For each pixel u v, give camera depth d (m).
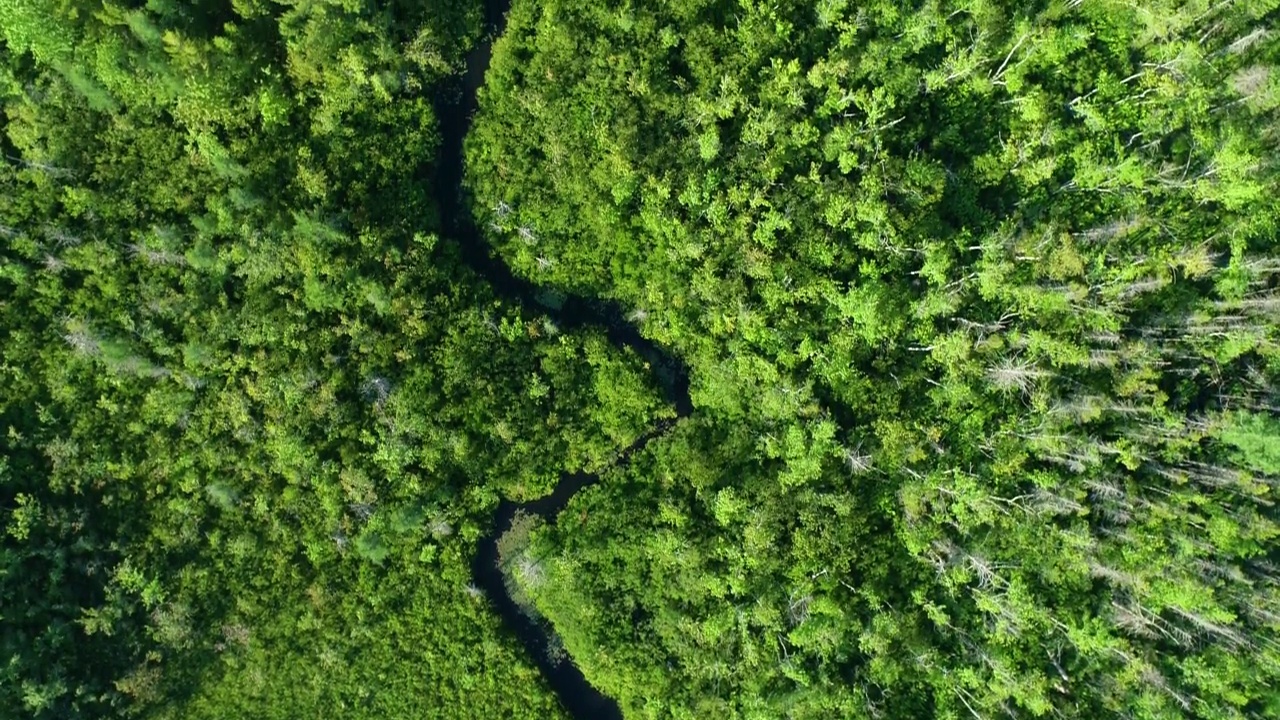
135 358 50.75
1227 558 48.84
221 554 53.03
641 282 54.06
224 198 50.78
